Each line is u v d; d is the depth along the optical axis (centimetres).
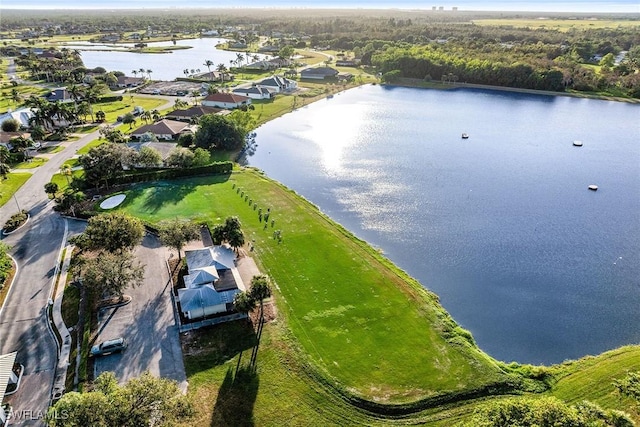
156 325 5441
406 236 7812
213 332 5347
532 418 3322
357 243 7412
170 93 18738
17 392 4500
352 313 5706
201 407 4328
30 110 14375
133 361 4884
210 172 10262
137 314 5622
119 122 14512
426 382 4675
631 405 4331
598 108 17200
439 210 8794
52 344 5153
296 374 4762
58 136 12888
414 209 8825
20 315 5606
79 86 17538
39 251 7081
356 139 13375
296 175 10600
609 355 5169
